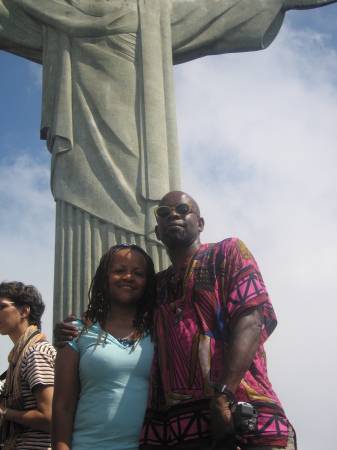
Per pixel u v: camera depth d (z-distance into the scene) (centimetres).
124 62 1620
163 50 1655
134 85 1609
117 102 1585
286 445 599
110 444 632
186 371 633
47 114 1611
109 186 1511
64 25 1639
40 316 872
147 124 1569
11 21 1670
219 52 1714
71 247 1466
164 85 1630
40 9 1650
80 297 1427
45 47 1655
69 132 1559
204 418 614
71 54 1638
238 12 1689
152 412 643
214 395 593
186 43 1684
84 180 1517
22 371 788
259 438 595
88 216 1491
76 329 680
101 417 637
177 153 1583
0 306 848
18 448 765
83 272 1446
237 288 642
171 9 1698
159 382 653
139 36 1652
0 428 816
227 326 647
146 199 1499
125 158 1536
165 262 1462
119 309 698
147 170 1524
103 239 1474
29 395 782
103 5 1662
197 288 662
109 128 1558
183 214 712
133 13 1666
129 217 1487
